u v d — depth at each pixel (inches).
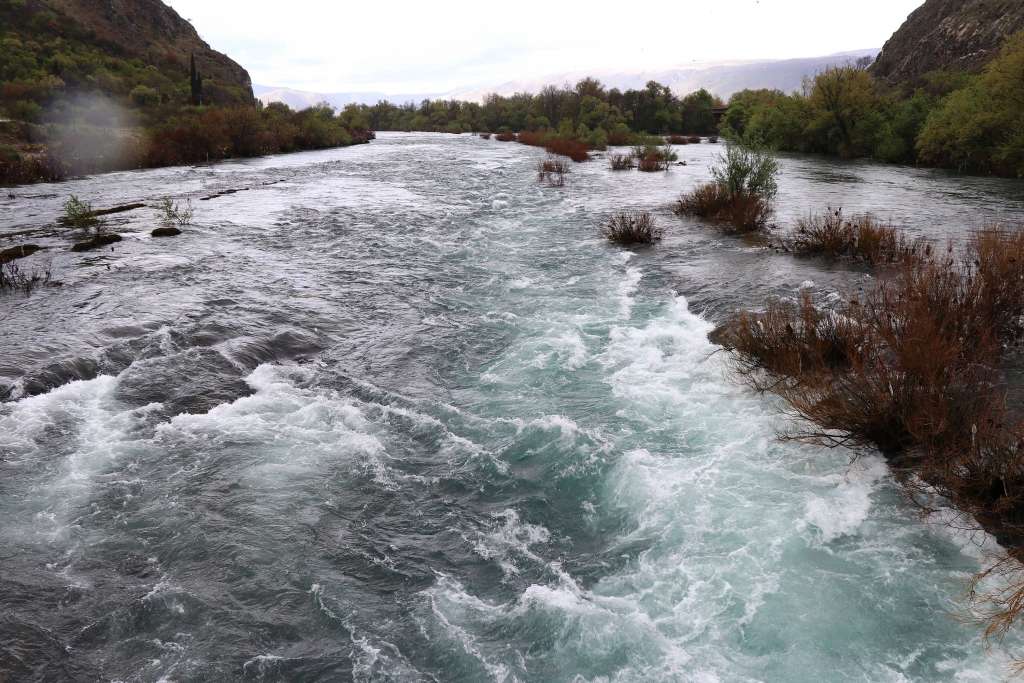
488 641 177.3
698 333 389.4
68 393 316.5
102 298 457.1
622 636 175.2
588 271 549.6
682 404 302.4
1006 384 273.7
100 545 213.5
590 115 3599.9
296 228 733.3
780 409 286.5
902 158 1514.5
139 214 811.4
